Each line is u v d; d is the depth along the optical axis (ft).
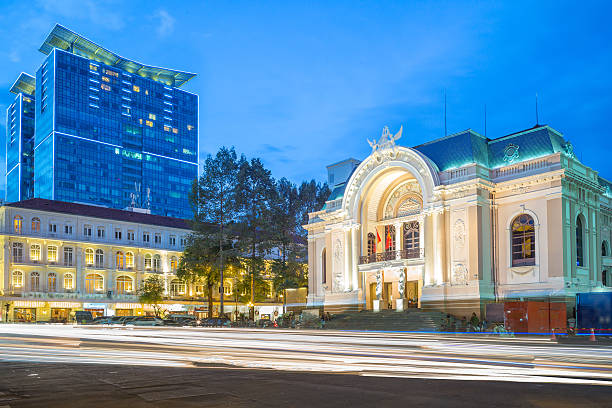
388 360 49.19
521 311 115.34
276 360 49.11
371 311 156.04
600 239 141.28
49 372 40.19
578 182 133.08
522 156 140.05
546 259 128.36
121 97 531.09
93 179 494.59
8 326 177.06
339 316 162.61
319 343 76.28
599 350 63.05
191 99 598.75
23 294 242.78
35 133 517.14
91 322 198.49
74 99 493.77
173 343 75.82
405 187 169.07
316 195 232.12
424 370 41.04
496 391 30.73
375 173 164.76
